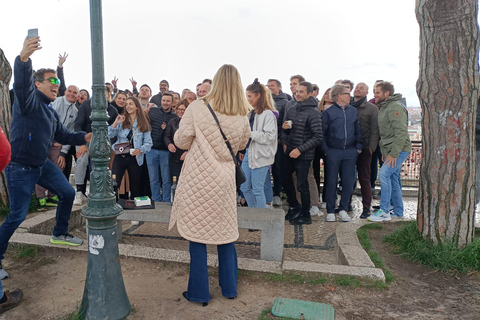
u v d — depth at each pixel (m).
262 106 4.31
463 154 3.29
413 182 7.64
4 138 2.06
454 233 3.38
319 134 4.66
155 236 4.55
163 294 2.82
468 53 3.20
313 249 4.14
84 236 4.54
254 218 3.52
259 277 3.08
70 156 5.74
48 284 3.01
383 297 2.78
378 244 3.85
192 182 2.52
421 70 3.44
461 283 3.03
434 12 3.24
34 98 2.83
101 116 2.24
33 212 4.94
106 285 2.36
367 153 5.16
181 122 2.58
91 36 2.19
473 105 3.26
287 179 5.22
